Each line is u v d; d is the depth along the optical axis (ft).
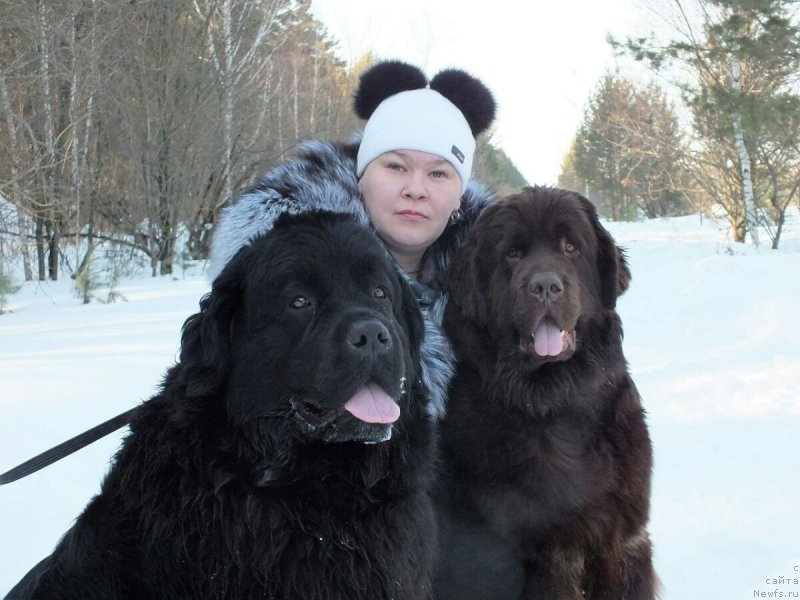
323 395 8.05
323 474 8.39
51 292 63.52
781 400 22.18
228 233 10.77
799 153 66.90
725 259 47.09
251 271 8.59
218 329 8.46
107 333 36.35
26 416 19.58
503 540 11.05
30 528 13.47
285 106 94.94
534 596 10.82
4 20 57.26
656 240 81.00
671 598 12.19
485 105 13.01
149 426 8.46
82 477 15.90
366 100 12.85
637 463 11.19
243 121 78.74
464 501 11.10
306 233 8.66
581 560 10.89
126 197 74.84
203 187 76.74
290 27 92.63
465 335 11.64
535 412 10.73
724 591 12.33
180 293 57.00
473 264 11.52
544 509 10.78
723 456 18.40
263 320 8.42
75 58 62.59
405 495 8.87
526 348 10.70
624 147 89.97
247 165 79.97
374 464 8.55
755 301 35.83
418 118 11.64
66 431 18.39
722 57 63.31
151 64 71.67
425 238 11.88
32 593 8.02
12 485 15.43
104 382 23.71
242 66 77.77
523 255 11.25
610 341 11.48
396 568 8.69
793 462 17.71
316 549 8.24
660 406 22.76
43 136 64.54
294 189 11.05
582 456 10.85
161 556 7.96
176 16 72.69
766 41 58.13
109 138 72.79
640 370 27.45
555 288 10.50
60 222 70.74
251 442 8.25
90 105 66.59
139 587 8.01
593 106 155.02
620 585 11.03
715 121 65.77
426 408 9.57
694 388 24.25
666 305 40.60
